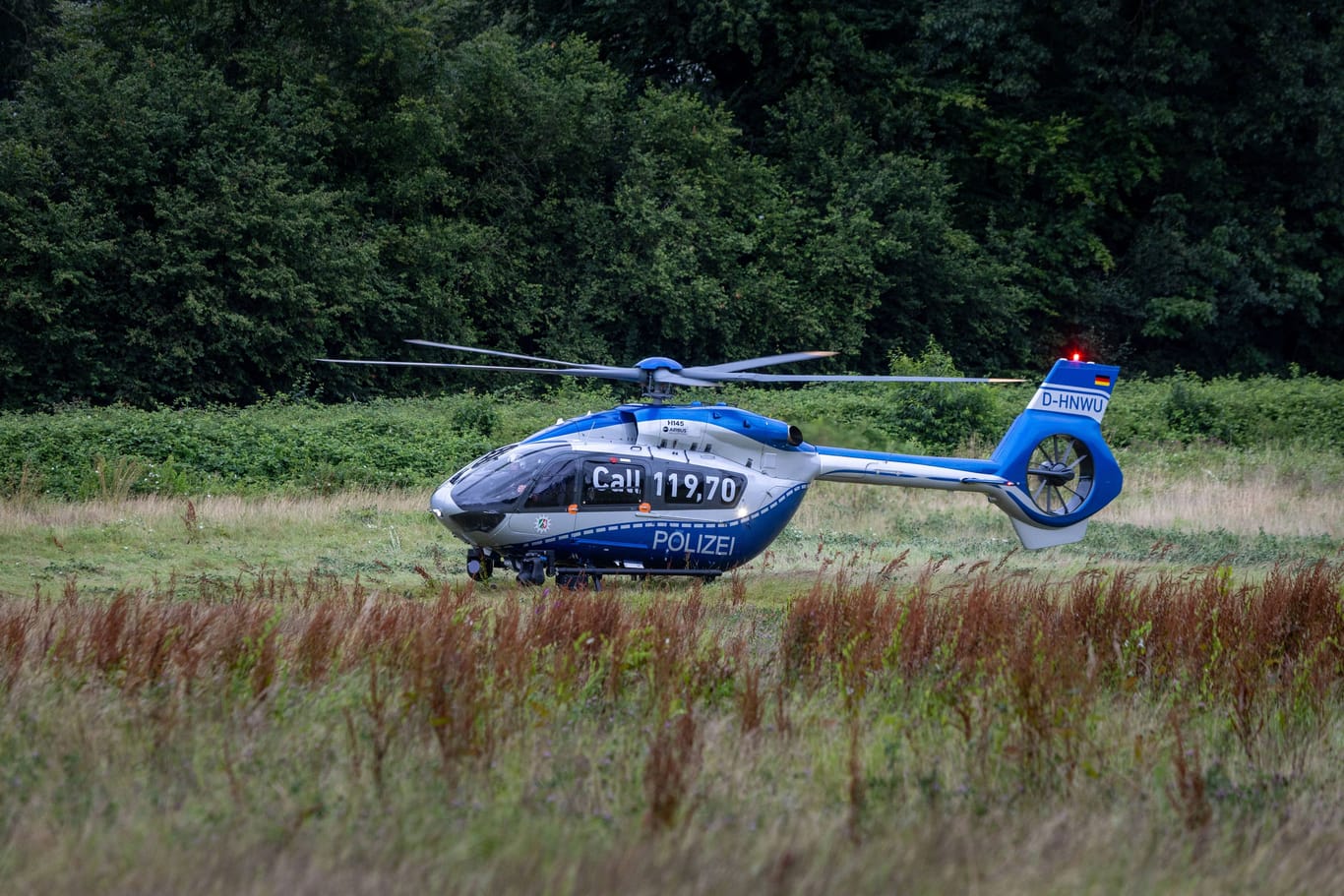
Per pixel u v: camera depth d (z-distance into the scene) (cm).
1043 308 16175
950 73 16162
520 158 13562
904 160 15050
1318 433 11844
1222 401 12050
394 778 2384
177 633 3212
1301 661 3512
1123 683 3272
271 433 8250
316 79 11981
